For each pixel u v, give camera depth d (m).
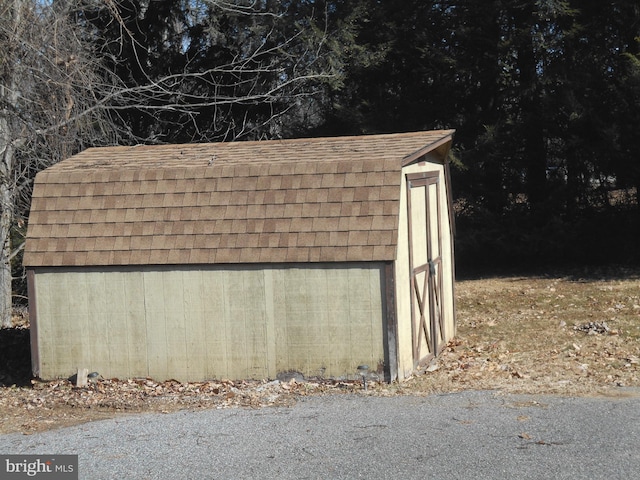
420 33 19.55
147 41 20.00
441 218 11.67
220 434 7.59
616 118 18.83
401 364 9.48
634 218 20.47
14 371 11.15
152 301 9.86
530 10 18.84
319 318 9.45
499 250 20.33
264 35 19.84
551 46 18.67
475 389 8.93
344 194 9.52
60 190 10.34
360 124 19.61
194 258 9.64
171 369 9.84
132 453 7.10
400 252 9.55
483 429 7.32
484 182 20.12
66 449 7.33
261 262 9.48
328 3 19.23
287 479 6.26
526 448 6.72
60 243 10.05
